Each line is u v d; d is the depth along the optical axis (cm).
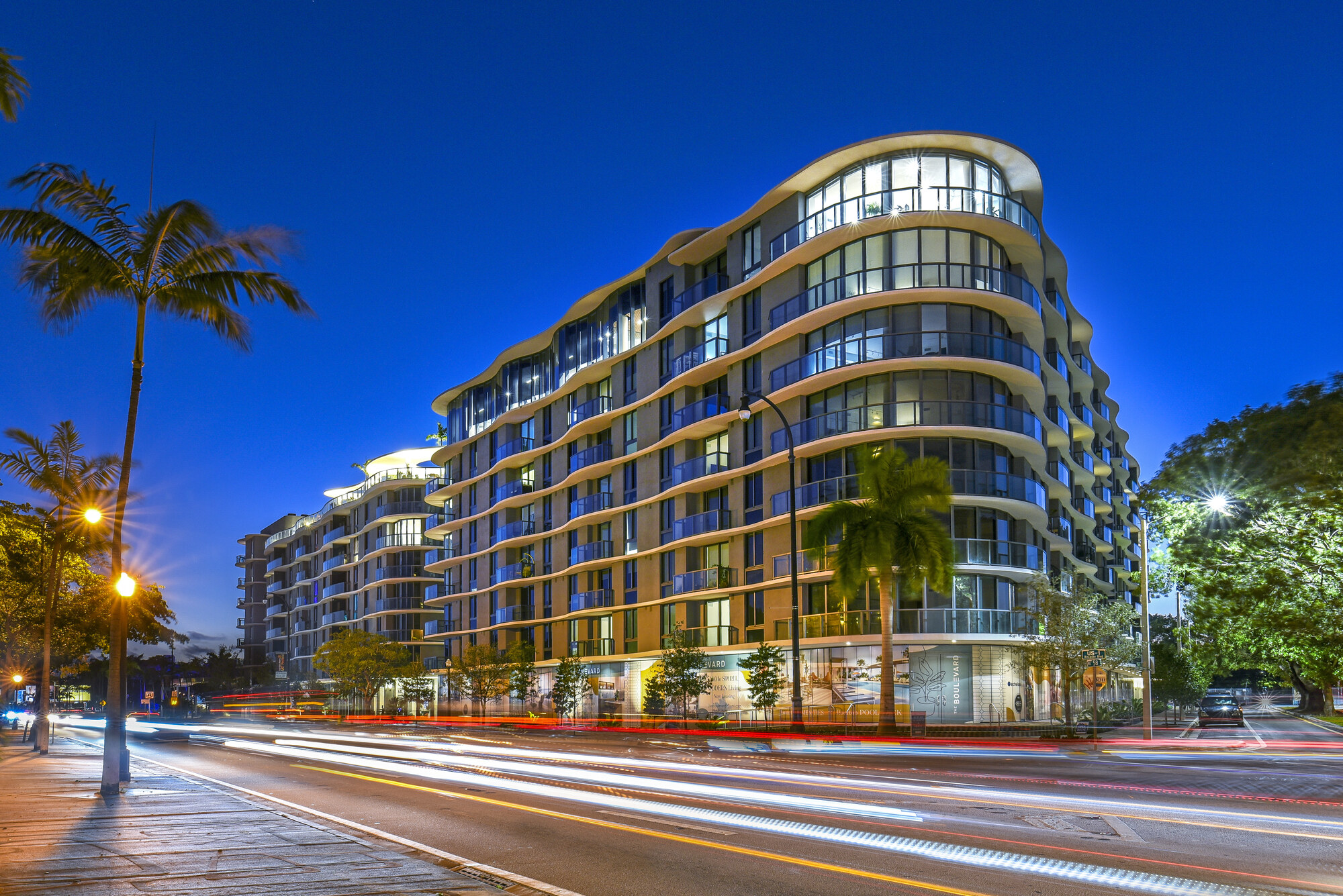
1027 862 1001
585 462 6062
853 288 4200
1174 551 1917
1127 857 1027
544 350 6844
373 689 8081
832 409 4294
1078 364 6456
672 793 1688
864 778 1956
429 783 2011
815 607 4312
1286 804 1480
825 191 4375
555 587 6412
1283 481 1675
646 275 5694
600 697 5875
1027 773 2083
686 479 5109
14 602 4072
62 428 3306
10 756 3039
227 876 940
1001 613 4084
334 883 904
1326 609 1739
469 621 7556
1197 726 5409
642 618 5547
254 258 1956
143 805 1554
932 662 3997
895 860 1025
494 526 7219
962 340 4059
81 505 3272
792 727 3428
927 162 4122
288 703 10662
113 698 1758
